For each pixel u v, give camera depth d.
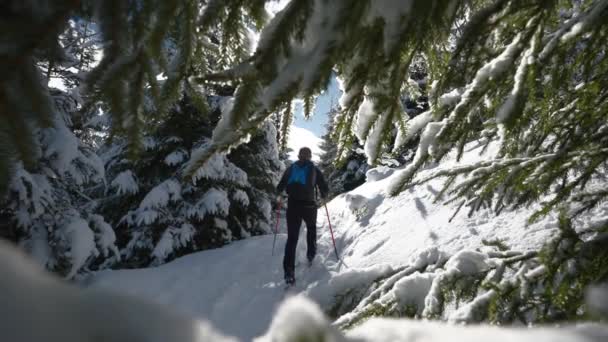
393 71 1.27
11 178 0.79
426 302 1.73
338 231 7.02
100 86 1.09
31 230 5.54
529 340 0.30
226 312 4.99
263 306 4.83
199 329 0.28
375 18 1.12
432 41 1.37
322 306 2.28
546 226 3.12
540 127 2.08
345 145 1.57
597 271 1.41
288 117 1.59
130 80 1.12
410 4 1.08
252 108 1.15
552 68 1.63
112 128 1.16
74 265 5.61
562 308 1.38
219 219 9.06
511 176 1.84
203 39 1.50
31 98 0.80
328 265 5.48
